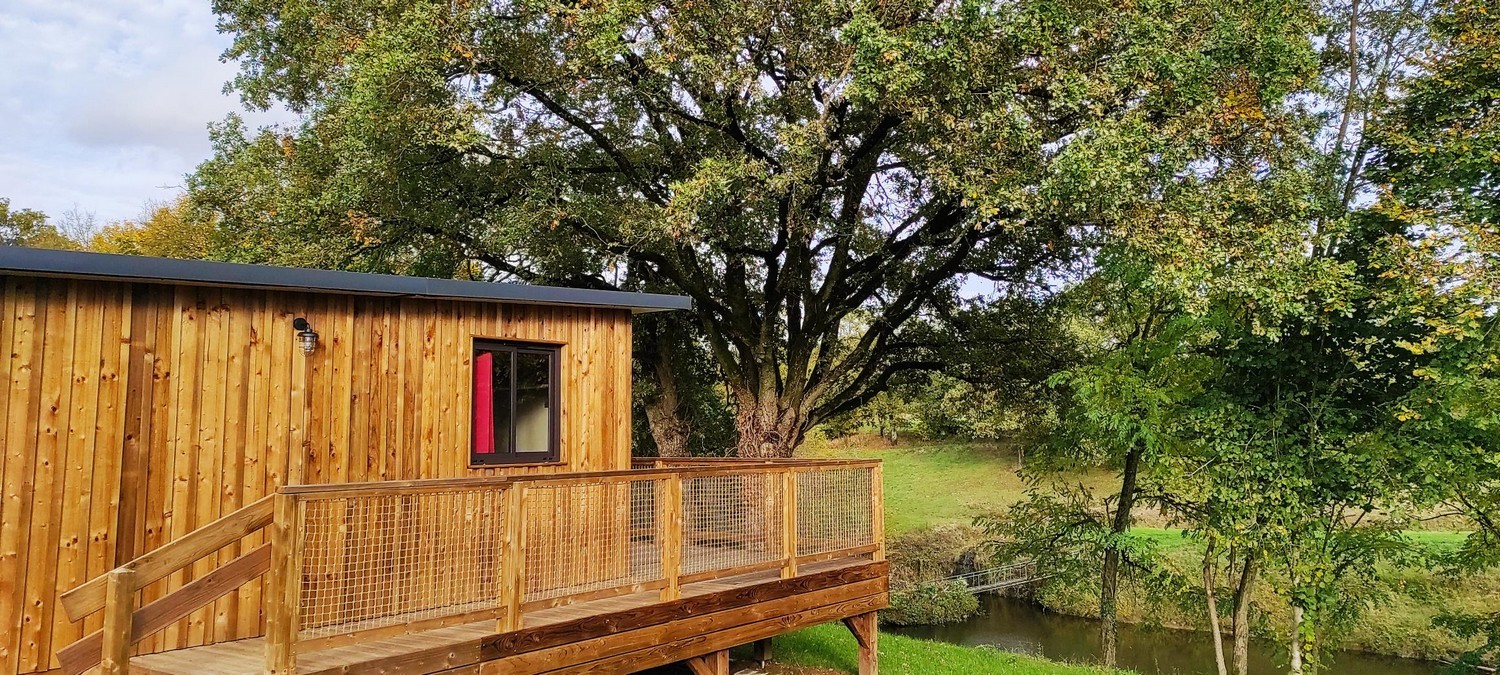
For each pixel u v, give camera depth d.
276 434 6.38
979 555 27.06
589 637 6.16
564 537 6.28
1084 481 28.95
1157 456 13.91
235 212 16.22
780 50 12.54
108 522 5.61
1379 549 13.10
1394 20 14.93
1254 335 13.31
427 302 7.31
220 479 6.09
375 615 5.20
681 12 11.52
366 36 12.23
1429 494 12.19
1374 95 14.45
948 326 17.86
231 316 6.23
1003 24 10.52
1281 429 13.40
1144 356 14.33
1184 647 20.47
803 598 8.10
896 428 26.61
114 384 5.69
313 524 5.44
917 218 14.93
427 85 11.89
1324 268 11.83
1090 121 10.85
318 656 5.02
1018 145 10.93
